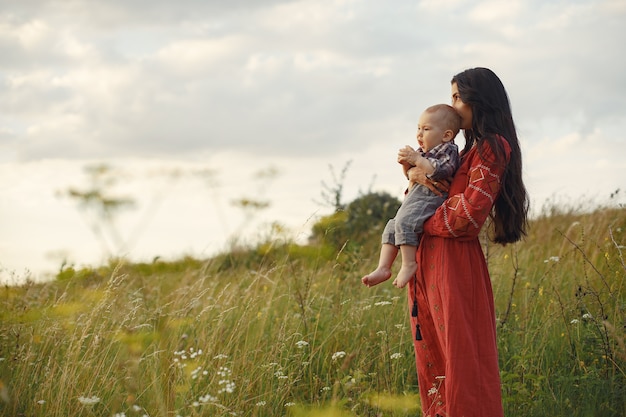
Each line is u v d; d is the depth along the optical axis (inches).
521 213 146.1
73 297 208.8
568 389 166.1
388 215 375.9
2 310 205.9
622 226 269.0
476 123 142.8
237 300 220.8
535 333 191.5
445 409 142.9
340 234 327.0
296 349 191.3
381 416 144.7
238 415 150.9
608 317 190.1
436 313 140.8
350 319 208.8
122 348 172.2
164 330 179.2
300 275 256.7
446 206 137.9
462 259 139.3
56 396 159.6
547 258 274.7
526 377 168.1
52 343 183.9
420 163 141.9
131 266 236.2
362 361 178.4
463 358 135.9
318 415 92.5
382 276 148.1
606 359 170.2
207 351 173.0
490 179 135.5
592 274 238.1
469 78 143.3
